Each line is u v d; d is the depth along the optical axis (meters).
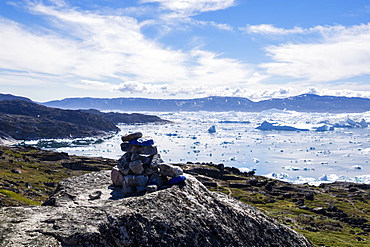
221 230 14.80
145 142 17.11
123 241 12.38
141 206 13.73
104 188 17.28
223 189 143.38
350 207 123.19
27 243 11.09
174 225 13.69
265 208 112.62
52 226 12.18
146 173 16.81
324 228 88.06
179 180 16.25
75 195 16.00
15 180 98.38
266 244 16.36
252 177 178.62
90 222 12.41
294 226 85.12
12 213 12.95
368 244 65.94
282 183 169.38
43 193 85.62
